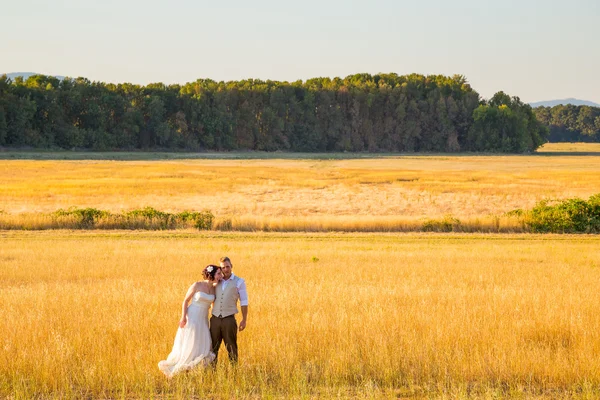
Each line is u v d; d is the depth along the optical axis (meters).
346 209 157.00
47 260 74.75
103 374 30.19
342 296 49.53
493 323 38.44
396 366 31.00
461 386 28.33
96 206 158.62
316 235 106.62
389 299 48.09
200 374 29.84
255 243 94.62
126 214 118.06
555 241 100.12
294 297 48.84
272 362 31.75
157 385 29.89
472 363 30.91
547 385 29.39
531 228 112.69
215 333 31.78
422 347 33.19
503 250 87.00
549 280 60.22
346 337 35.38
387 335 35.50
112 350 33.31
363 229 112.69
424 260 76.25
